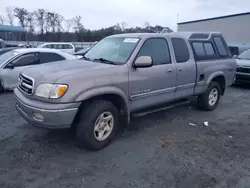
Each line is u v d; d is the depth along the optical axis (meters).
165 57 4.39
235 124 4.97
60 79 3.08
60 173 2.97
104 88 3.38
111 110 3.59
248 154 3.64
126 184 2.80
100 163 3.23
